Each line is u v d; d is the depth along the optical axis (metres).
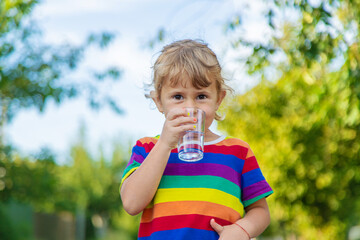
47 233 21.11
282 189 9.61
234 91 2.47
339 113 5.82
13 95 9.20
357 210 10.48
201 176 1.86
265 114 9.42
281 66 6.81
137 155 1.99
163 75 1.94
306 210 10.27
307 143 9.16
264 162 9.60
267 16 5.21
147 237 1.86
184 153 1.78
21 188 10.69
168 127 1.80
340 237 10.55
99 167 30.06
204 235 1.77
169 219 1.79
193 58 1.95
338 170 9.07
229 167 1.91
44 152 10.70
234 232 1.77
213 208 1.81
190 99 1.90
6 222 15.20
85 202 28.55
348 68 5.04
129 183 1.84
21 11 8.23
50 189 11.14
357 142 8.25
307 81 5.63
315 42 5.05
